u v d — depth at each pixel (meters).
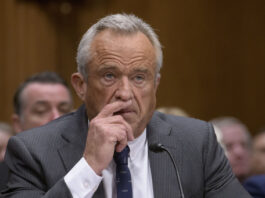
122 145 4.24
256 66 13.75
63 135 4.72
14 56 11.78
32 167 4.52
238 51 13.62
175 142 4.82
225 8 13.57
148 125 4.92
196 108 13.32
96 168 4.17
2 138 7.93
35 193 4.38
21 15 11.84
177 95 13.17
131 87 4.34
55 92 6.88
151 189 4.68
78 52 4.55
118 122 4.25
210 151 4.85
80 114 4.89
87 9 12.16
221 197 4.66
